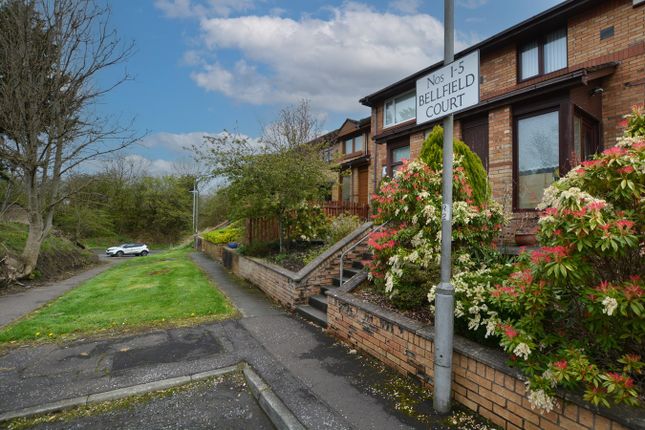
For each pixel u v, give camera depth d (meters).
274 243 10.92
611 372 2.40
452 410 3.16
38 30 10.75
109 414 3.36
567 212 2.40
